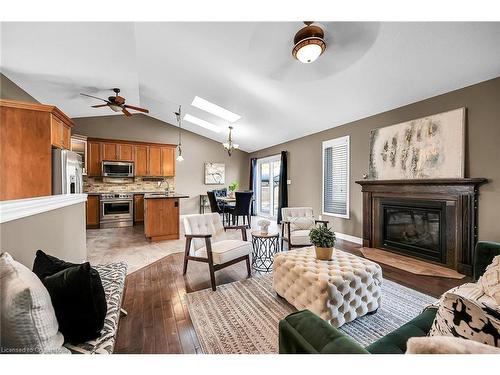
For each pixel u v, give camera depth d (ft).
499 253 5.70
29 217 5.18
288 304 7.11
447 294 2.77
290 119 16.40
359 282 6.18
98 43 9.54
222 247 8.67
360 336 5.61
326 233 7.18
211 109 18.74
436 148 10.33
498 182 8.65
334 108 13.48
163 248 13.37
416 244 11.41
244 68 11.40
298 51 7.34
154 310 6.82
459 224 9.52
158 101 18.97
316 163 17.97
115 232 17.88
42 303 3.00
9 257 3.53
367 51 8.57
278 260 7.41
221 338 5.54
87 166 20.08
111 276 6.26
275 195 24.20
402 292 7.82
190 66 12.46
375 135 13.10
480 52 7.77
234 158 28.17
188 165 25.82
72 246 8.28
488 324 2.34
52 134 11.04
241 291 7.98
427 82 9.72
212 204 19.54
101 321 3.85
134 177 22.74
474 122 9.26
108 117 22.11
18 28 8.10
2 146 10.07
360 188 14.33
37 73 11.62
